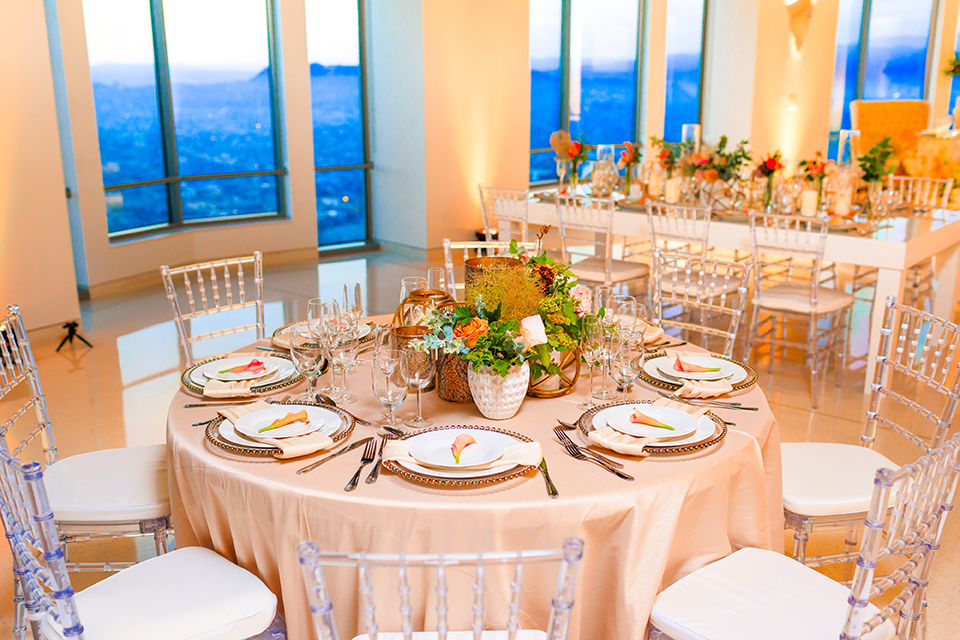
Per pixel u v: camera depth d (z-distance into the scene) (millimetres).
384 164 7844
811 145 10609
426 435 1758
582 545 1085
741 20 9078
